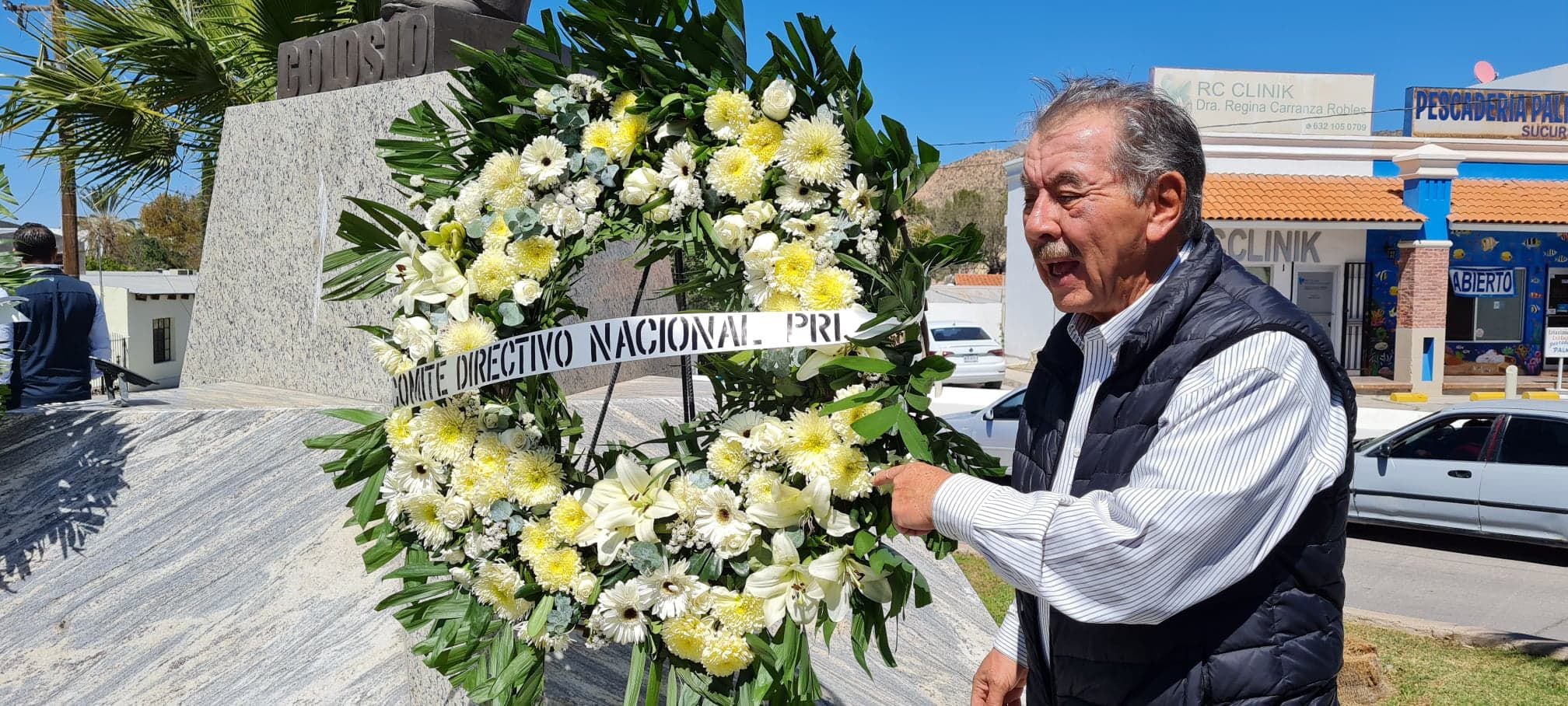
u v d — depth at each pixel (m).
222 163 4.34
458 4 3.82
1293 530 1.59
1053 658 1.81
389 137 3.63
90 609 2.90
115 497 3.04
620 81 2.02
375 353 2.16
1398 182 17.39
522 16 4.05
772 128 1.84
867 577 1.73
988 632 3.85
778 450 1.72
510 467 1.86
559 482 1.88
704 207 1.86
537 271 1.93
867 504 1.77
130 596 2.92
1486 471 7.43
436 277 2.03
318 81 4.16
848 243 1.80
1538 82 22.28
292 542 2.94
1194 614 1.59
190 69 7.46
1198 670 1.58
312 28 7.03
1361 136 17.64
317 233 3.88
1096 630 1.69
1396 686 4.41
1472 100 18.48
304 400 3.55
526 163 1.99
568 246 1.97
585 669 2.64
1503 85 23.20
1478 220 16.48
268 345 4.06
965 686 3.35
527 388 1.94
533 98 2.10
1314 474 1.54
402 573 2.02
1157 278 1.69
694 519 1.75
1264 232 17.11
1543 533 7.11
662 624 1.78
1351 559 7.46
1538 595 6.41
